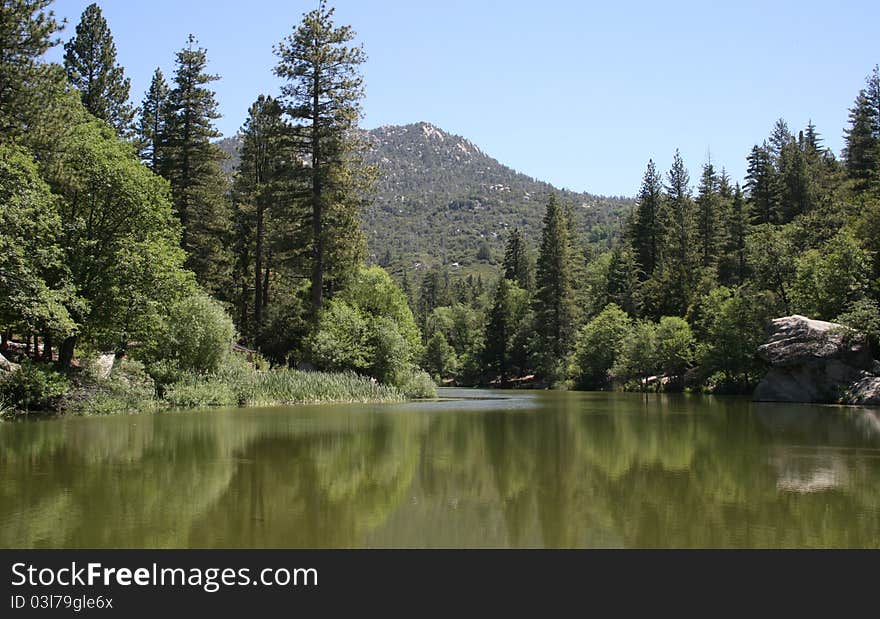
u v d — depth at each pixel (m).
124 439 14.30
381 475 10.42
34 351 26.20
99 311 23.03
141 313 23.39
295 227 35.56
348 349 32.94
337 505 8.30
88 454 12.20
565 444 14.41
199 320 25.44
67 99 26.67
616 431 17.25
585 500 8.70
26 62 24.69
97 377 23.09
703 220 64.19
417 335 40.47
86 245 22.73
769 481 10.04
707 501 8.63
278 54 34.41
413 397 36.00
